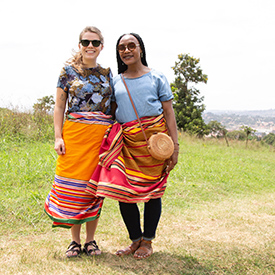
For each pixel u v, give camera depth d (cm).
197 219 503
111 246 374
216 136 2116
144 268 317
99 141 331
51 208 331
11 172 635
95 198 331
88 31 336
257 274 323
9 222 424
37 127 1048
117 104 346
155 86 341
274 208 607
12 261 314
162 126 343
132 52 338
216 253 369
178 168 855
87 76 337
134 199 320
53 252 341
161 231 438
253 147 1956
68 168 328
